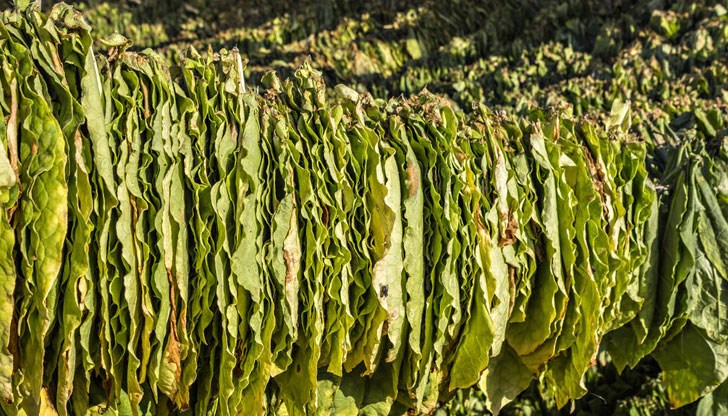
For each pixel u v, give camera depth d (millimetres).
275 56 8641
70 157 3209
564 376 4395
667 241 4379
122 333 3395
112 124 3338
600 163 4172
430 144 3807
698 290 4363
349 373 4094
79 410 3545
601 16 8359
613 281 4172
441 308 3816
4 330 3152
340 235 3623
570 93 6418
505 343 4332
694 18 7516
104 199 3264
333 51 8281
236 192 3521
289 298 3570
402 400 4176
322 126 3695
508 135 4168
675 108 5902
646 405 5449
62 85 3219
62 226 3154
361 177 3727
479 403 5629
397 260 3721
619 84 6465
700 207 4297
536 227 4059
